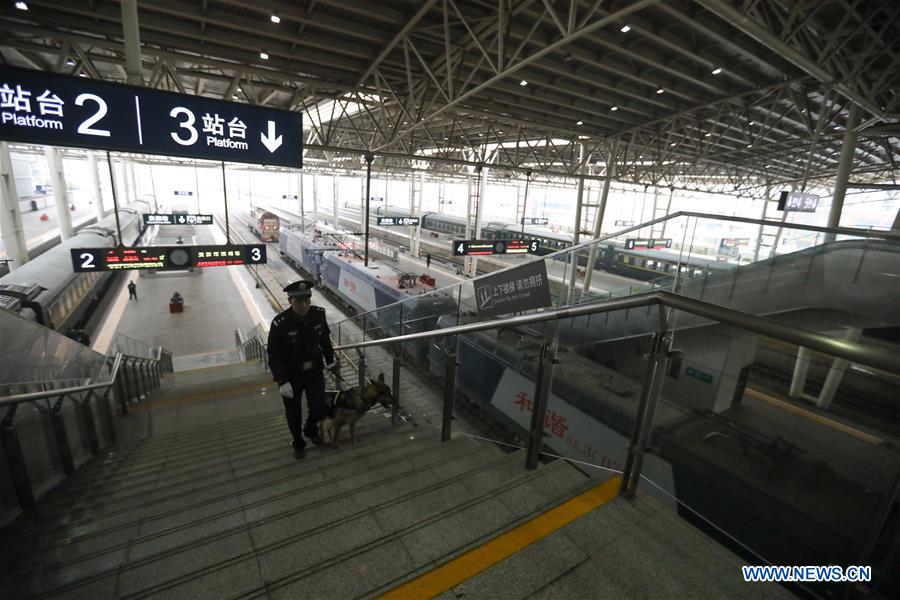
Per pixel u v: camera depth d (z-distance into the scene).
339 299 20.64
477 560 1.66
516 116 12.88
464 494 2.22
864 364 1.10
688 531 1.82
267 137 6.25
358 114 16.14
